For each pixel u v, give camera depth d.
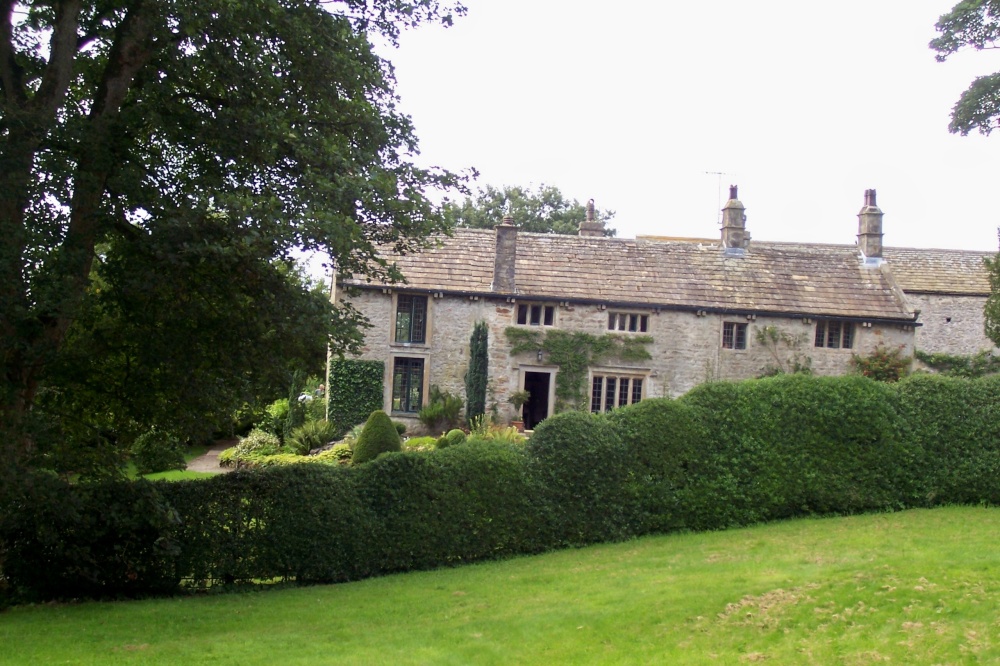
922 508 17.31
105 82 12.70
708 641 9.52
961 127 24.84
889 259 39.91
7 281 10.51
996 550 12.29
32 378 12.32
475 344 29.48
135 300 12.62
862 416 17.41
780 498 16.81
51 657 9.74
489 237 31.91
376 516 14.53
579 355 30.11
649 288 31.08
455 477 15.05
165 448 14.12
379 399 29.56
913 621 9.47
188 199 11.92
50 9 12.57
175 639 10.59
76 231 11.80
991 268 28.45
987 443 17.70
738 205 33.06
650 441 16.45
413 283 29.59
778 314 30.86
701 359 30.64
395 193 13.07
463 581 13.30
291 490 14.09
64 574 13.10
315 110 13.38
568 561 14.40
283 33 12.41
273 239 11.20
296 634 10.71
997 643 8.72
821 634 9.41
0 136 11.21
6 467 11.00
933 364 36.97
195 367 13.19
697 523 16.42
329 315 12.60
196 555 13.59
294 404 30.69
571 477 15.81
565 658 9.30
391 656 9.45
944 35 24.58
